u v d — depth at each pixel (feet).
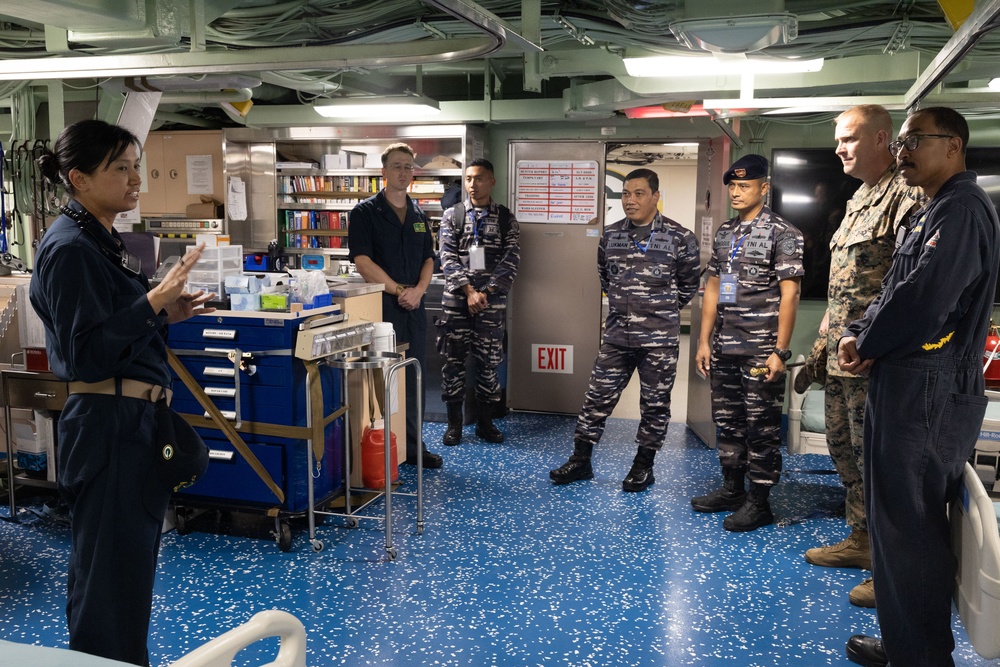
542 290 21.90
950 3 9.61
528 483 16.37
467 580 11.87
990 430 13.62
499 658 9.73
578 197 21.39
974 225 7.89
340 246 24.11
